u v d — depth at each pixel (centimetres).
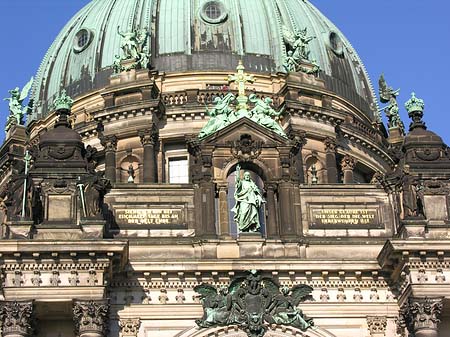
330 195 6681
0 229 7881
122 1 9394
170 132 8231
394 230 6594
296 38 8750
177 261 6209
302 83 8450
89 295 5891
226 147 6688
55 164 6372
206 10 8975
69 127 6650
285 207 6525
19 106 9062
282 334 6184
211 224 6438
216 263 6203
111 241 5941
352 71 9450
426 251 6059
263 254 6359
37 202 6225
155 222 6506
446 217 6353
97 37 9100
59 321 6081
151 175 7931
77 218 6194
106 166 8062
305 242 6419
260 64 8706
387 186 6694
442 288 6034
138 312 6178
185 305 6209
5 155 8638
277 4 9312
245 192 6519
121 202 6531
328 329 6241
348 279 6334
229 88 8406
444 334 6253
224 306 6194
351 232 6588
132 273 6194
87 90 8806
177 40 8800
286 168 6644
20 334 5772
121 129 8162
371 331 6253
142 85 8281
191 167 7006
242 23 8925
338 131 8431
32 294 5856
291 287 6272
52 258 5925
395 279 6288
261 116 6844
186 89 8425
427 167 6538
